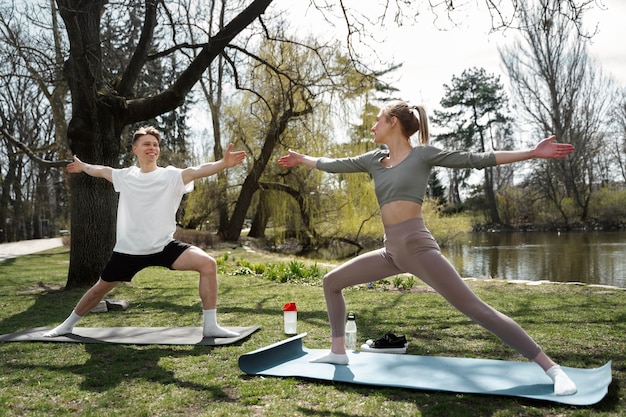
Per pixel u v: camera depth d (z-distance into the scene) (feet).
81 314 19.22
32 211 149.28
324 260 65.31
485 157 12.60
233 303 26.50
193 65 32.45
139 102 32.53
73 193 32.45
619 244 84.53
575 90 140.26
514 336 12.30
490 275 52.06
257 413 11.22
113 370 14.71
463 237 120.16
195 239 71.36
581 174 141.49
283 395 12.26
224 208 89.15
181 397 12.35
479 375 13.14
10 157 126.41
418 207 13.33
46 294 30.91
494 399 11.63
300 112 66.80
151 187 17.66
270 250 80.33
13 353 16.90
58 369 14.98
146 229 17.78
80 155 31.76
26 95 124.57
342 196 81.66
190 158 104.78
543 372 13.26
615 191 142.61
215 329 18.53
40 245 89.81
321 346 17.16
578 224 139.33
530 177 154.51
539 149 12.17
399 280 32.22
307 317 21.99
